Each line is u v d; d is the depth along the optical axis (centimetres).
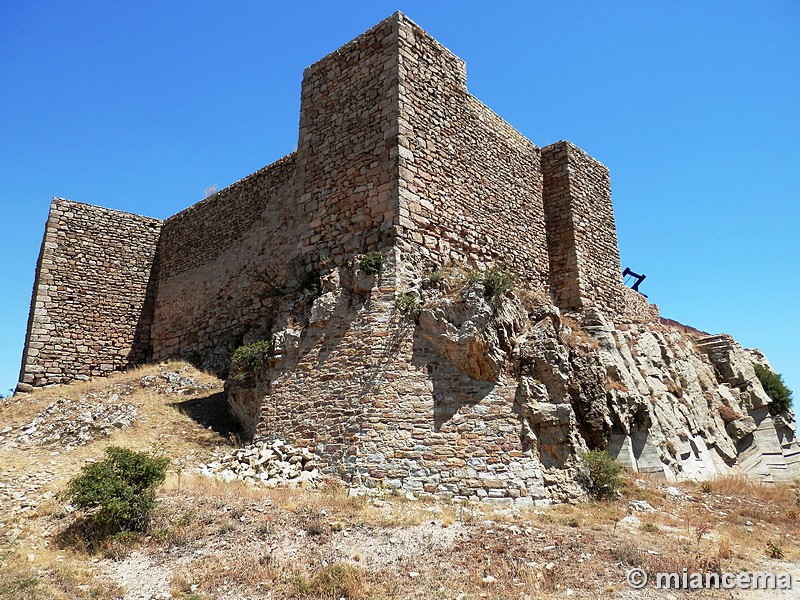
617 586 945
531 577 958
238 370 1894
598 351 2009
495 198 2142
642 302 2783
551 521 1250
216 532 1107
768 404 2777
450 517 1216
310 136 2025
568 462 1509
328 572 936
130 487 1155
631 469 1783
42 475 1484
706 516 1472
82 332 2772
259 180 2600
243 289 2495
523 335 1684
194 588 924
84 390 2355
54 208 2850
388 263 1659
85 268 2855
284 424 1625
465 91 2123
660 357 2381
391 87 1848
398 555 1028
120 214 3009
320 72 2075
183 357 2653
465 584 931
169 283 2919
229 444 1747
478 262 1956
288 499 1285
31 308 2886
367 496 1341
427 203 1817
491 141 2202
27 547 1084
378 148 1820
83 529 1142
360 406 1522
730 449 2408
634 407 1909
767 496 1823
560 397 1599
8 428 2008
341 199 1861
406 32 1923
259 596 902
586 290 2308
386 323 1596
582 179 2494
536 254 2292
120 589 923
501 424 1469
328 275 1766
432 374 1532
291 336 1736
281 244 2380
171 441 1780
